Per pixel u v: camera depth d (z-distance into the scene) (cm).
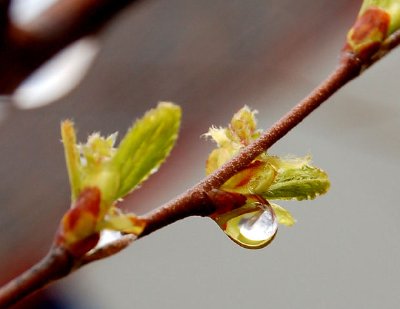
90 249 13
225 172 14
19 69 21
